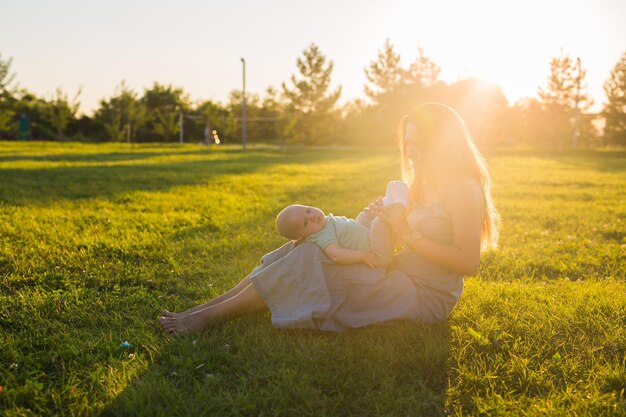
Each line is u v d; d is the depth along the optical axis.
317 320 3.41
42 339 3.56
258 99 68.50
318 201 10.88
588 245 6.95
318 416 2.71
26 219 7.82
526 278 5.36
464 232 3.34
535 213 9.57
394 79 49.81
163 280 5.03
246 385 3.00
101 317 4.00
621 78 49.81
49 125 61.78
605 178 17.41
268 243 6.71
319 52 47.50
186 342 3.45
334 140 56.06
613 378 3.02
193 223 8.00
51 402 2.82
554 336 3.65
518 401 2.81
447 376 3.12
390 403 2.81
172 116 61.69
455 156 3.41
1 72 49.09
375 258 3.50
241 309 3.63
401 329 3.53
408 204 3.65
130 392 2.83
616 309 4.18
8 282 4.86
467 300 4.33
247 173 17.52
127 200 10.45
